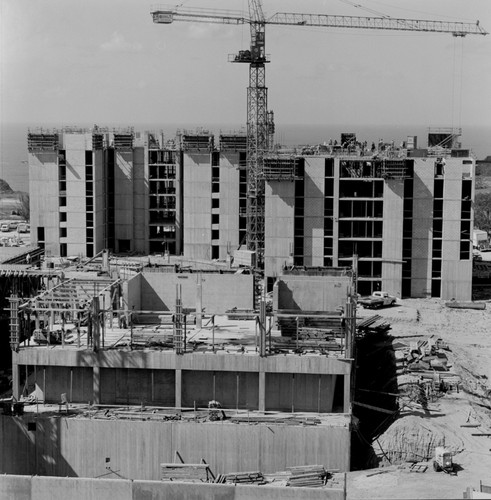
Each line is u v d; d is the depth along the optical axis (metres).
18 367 126.81
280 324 141.50
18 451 121.69
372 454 121.25
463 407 131.25
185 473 117.19
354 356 133.25
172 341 131.88
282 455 119.06
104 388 127.81
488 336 179.38
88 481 105.56
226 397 126.88
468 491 100.94
